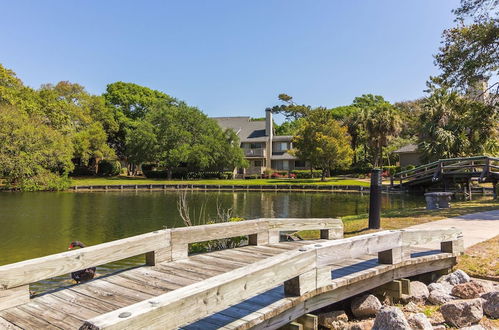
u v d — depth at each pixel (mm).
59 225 15445
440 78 17547
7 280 3756
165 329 2508
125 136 51219
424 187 28141
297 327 3830
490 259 6215
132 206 22656
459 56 16578
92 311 3686
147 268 5039
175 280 4547
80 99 49625
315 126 40281
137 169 57375
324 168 41469
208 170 48406
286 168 52031
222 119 57500
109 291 4199
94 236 13078
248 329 3305
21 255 10414
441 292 4977
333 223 7762
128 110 56156
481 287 4738
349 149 40406
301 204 23844
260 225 6598
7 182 33438
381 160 43000
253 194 32812
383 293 5035
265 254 5859
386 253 4992
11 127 32500
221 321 3318
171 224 15719
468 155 29828
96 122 47844
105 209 21062
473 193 25344
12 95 37250
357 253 4426
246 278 3168
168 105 49719
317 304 4102
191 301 2699
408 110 59125
